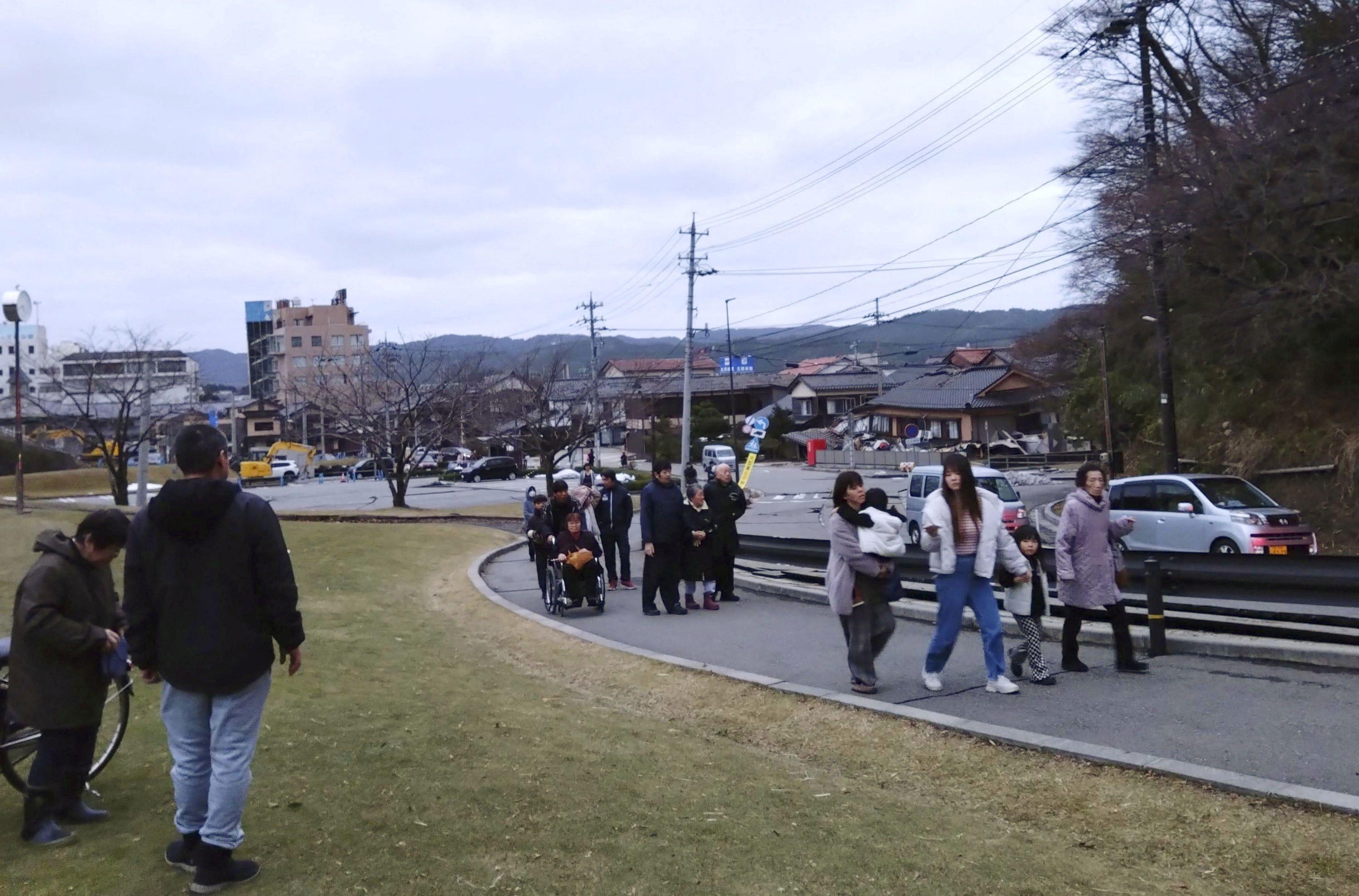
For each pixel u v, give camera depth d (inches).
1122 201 893.2
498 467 2272.4
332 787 198.7
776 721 273.3
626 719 282.5
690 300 1675.7
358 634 395.2
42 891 149.7
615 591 545.0
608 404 2181.3
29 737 183.8
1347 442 852.0
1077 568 294.5
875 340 3582.7
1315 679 278.2
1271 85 843.4
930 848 176.7
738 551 478.0
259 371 3978.8
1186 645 319.6
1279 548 553.6
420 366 1381.6
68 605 171.3
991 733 237.8
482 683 324.5
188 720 154.3
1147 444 1285.7
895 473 2090.3
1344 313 842.8
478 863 163.8
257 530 151.3
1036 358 1985.7
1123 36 871.7
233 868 152.9
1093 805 197.9
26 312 793.6
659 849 172.7
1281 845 173.0
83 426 1571.1
